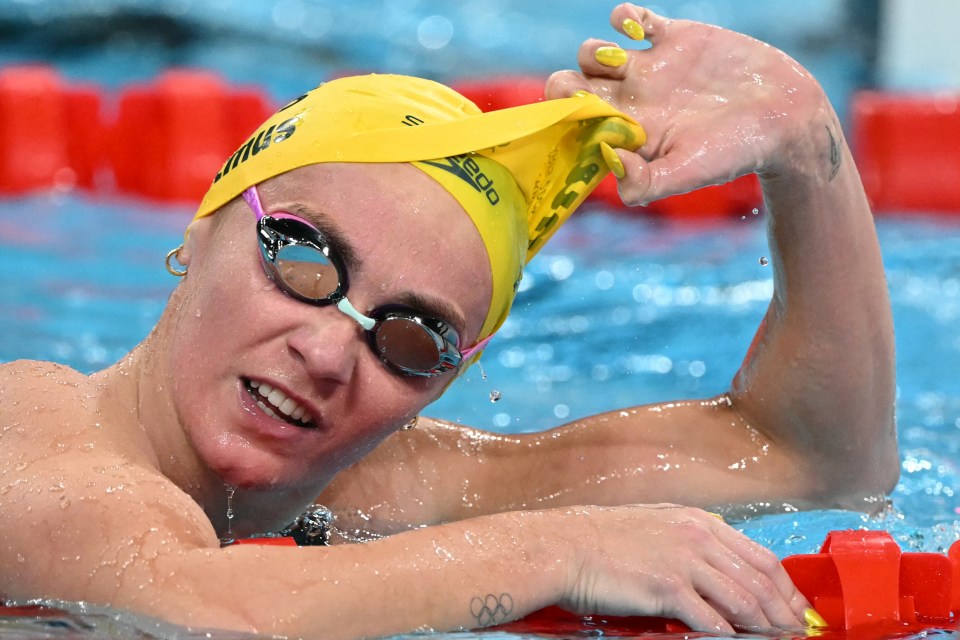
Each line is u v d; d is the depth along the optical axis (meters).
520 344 16.05
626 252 20.61
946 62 30.11
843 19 34.22
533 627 5.81
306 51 33.56
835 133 7.20
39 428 6.39
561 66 34.31
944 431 12.10
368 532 8.09
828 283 7.64
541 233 7.00
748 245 20.94
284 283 6.02
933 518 8.68
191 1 34.34
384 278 6.05
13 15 31.81
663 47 7.02
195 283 6.48
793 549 7.64
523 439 8.80
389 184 6.16
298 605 5.32
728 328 16.19
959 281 18.72
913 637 5.71
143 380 6.68
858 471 8.26
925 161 25.16
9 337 14.68
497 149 6.55
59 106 25.69
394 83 6.91
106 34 32.38
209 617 5.25
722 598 5.87
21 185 25.03
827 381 7.87
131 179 25.64
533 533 5.98
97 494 5.81
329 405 6.11
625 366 14.95
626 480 8.35
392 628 5.46
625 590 5.86
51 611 5.51
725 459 8.36
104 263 19.14
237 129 25.86
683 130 6.76
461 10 38.53
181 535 5.65
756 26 35.59
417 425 8.78
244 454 6.16
